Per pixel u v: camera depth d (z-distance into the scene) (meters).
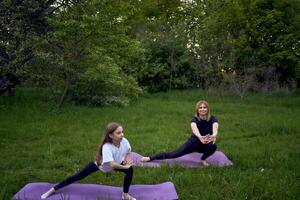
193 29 24.47
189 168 7.20
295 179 6.38
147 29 25.55
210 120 7.82
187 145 7.63
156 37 23.64
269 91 21.09
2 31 13.77
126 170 5.49
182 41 23.33
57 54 13.90
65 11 14.27
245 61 21.38
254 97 19.91
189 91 21.97
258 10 22.52
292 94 21.48
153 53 23.06
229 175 6.67
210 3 23.94
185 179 6.43
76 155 8.24
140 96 20.52
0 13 13.84
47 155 8.11
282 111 15.50
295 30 22.28
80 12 14.07
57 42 14.16
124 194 5.56
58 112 13.39
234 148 9.02
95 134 10.27
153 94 21.50
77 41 14.07
